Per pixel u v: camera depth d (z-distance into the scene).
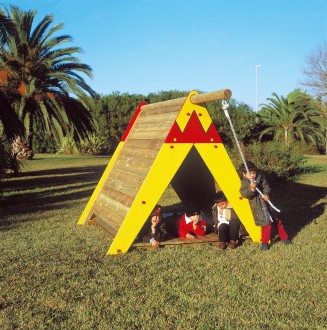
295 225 8.36
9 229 8.52
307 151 46.97
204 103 6.96
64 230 8.26
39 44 25.97
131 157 7.93
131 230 6.55
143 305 4.48
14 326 4.10
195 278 5.26
